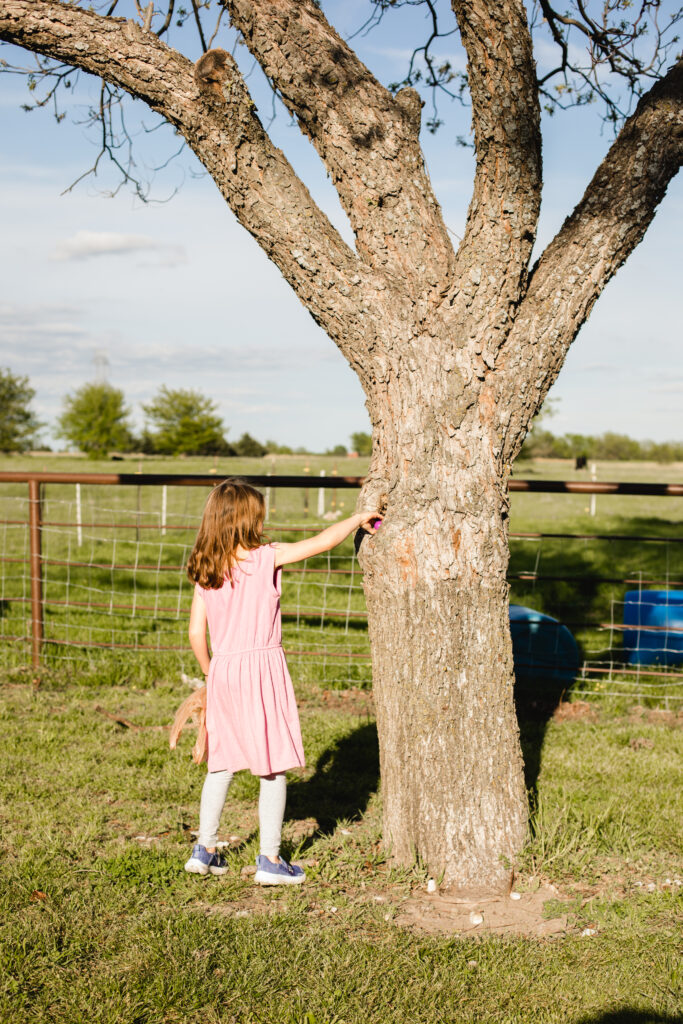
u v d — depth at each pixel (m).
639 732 5.41
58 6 3.08
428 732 3.26
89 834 3.69
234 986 2.61
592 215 3.20
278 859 3.27
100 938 2.87
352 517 3.26
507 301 3.09
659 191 3.21
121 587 9.88
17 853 3.50
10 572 10.77
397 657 3.28
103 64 3.08
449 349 3.13
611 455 73.31
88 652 6.80
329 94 3.05
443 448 3.17
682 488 5.42
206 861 3.32
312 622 8.09
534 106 2.91
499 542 3.26
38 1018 2.43
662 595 6.86
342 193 3.13
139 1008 2.50
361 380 3.31
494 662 3.28
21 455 55.19
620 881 3.38
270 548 3.25
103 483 6.13
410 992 2.61
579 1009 2.54
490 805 3.29
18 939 2.82
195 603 3.38
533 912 3.14
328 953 2.81
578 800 4.16
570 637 6.35
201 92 3.01
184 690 6.08
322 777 4.52
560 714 5.80
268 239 3.16
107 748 4.84
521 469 53.00
